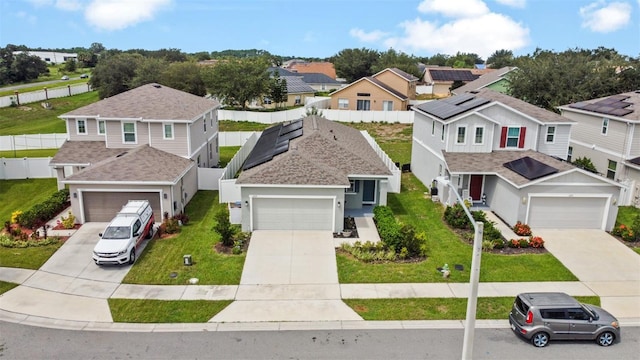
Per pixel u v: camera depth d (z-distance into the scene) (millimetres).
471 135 28500
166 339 15078
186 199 28422
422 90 85000
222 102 59594
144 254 21328
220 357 14180
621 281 19297
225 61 60250
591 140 33281
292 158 24656
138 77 64375
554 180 24141
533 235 23984
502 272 19891
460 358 14211
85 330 15539
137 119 29234
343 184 23391
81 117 29672
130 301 17328
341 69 96500
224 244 22281
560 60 47344
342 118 54156
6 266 19875
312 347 14719
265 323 16031
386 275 19500
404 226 21547
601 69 44562
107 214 25172
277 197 23656
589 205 24734
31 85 92000
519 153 28719
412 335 15430
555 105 44125
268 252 21547
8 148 44156
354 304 17281
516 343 15055
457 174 26906
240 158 36531
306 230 24250
